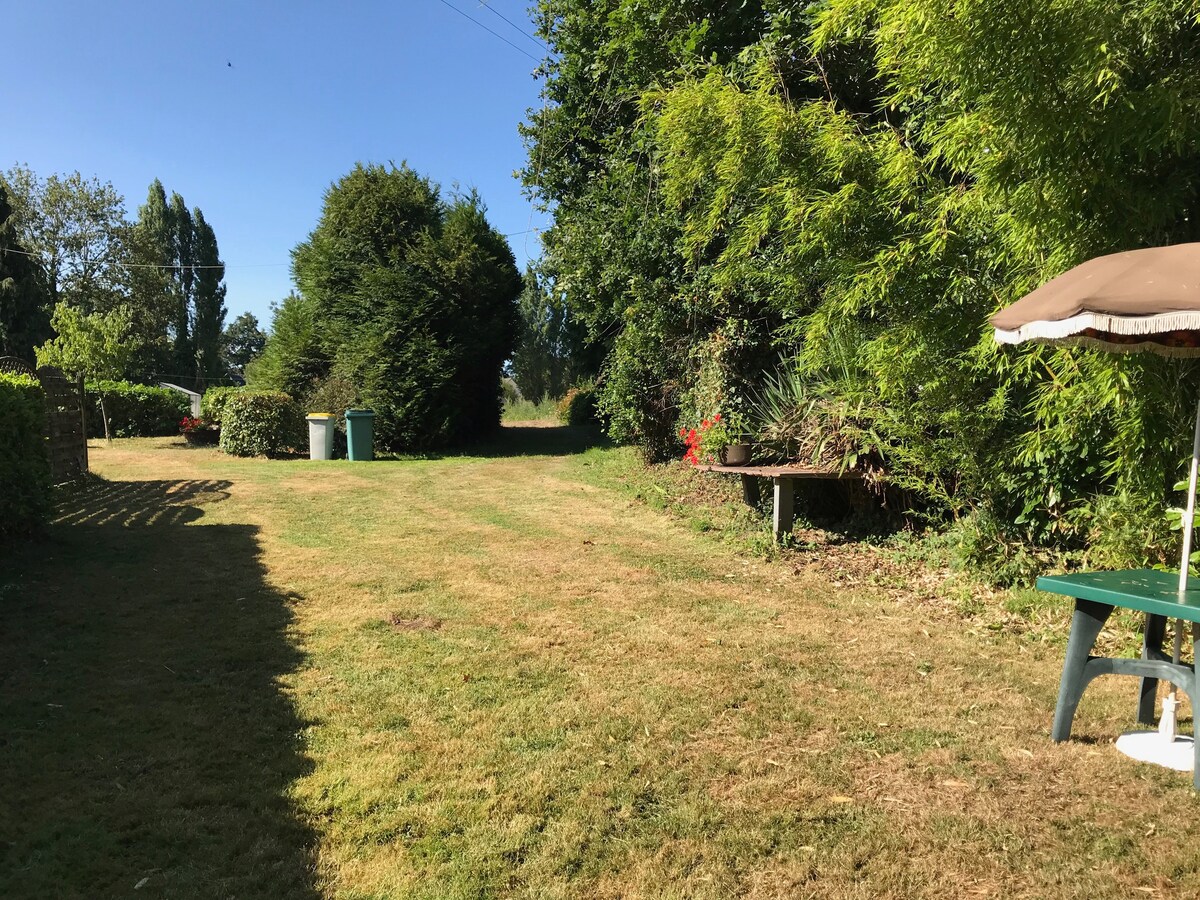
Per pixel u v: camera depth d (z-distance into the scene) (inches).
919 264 187.0
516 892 81.6
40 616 175.9
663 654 156.6
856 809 98.0
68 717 122.9
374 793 100.8
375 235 655.1
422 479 446.3
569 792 101.8
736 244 238.5
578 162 543.8
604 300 462.9
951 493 227.0
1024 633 173.6
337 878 83.6
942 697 135.0
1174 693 119.0
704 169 232.1
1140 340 126.2
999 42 135.3
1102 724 124.4
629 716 125.6
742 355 329.7
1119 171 144.6
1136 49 140.5
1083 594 112.3
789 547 253.0
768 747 115.4
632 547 264.7
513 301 773.3
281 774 105.7
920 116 206.2
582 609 188.4
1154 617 119.0
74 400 392.5
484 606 190.5
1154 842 90.3
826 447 261.3
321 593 200.1
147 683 137.8
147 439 751.7
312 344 679.7
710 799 100.3
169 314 1676.9
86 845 88.4
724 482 359.9
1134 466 155.9
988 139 151.6
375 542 268.7
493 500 369.7
